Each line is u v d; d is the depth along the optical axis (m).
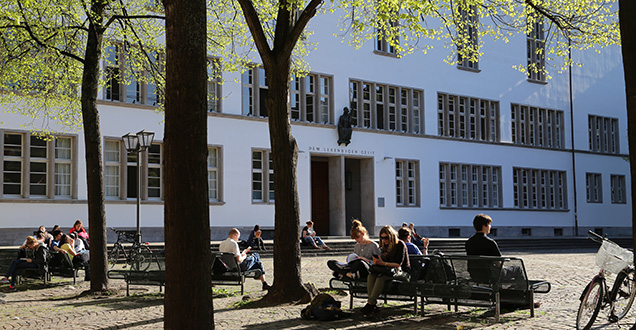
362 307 11.78
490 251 10.56
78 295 14.73
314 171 37.75
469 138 42.72
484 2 15.61
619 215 50.62
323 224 37.75
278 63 12.52
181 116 6.77
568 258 26.81
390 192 38.59
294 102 35.44
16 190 27.02
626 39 7.88
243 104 33.78
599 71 50.28
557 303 12.49
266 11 17.23
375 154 38.09
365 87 38.28
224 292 14.98
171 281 6.74
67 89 20.42
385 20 13.58
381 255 10.77
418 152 40.03
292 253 12.45
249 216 33.22
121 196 29.47
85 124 15.08
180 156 6.75
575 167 48.19
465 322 10.10
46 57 18.78
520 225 44.59
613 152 50.88
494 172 44.09
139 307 12.51
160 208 30.52
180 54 6.79
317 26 36.19
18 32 17.22
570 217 47.56
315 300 10.64
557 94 47.69
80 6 17.17
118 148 29.70
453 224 41.38
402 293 10.74
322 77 36.53
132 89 30.23
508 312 11.07
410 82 40.03
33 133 24.03
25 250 16.97
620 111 51.44
